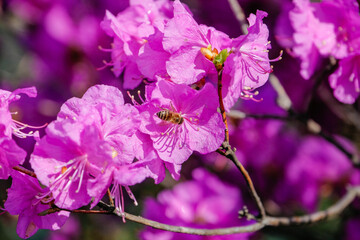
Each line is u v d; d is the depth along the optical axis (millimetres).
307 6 587
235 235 661
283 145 740
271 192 737
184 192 677
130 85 550
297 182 736
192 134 509
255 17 510
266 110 723
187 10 519
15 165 487
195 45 506
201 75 506
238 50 500
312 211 734
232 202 677
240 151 727
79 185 486
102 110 494
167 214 662
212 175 699
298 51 586
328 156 746
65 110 493
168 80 511
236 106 727
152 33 535
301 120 635
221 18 710
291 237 715
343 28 589
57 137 484
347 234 720
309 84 721
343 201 643
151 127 507
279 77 723
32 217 504
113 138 494
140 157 504
